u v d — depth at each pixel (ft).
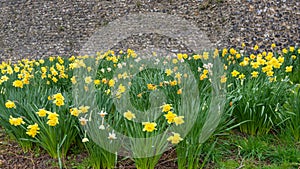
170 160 9.46
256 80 11.57
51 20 33.45
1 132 11.59
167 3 32.09
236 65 13.82
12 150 10.34
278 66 11.92
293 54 15.89
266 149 9.80
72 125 9.47
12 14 35.50
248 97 10.62
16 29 33.01
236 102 10.85
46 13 34.68
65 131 9.42
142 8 32.42
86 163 9.46
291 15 25.18
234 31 25.73
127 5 33.40
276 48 22.86
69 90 12.96
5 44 30.89
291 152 9.46
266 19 25.59
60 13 34.22
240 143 10.14
